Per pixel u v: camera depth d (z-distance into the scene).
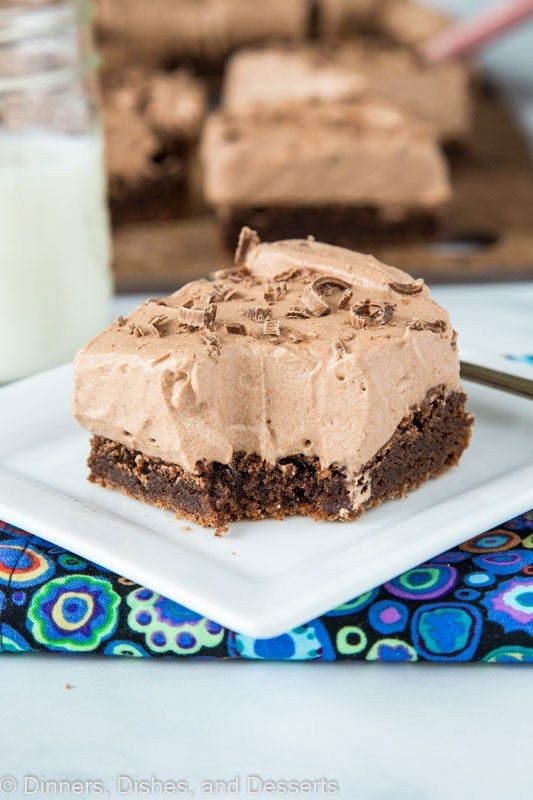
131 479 0.40
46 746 0.35
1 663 0.37
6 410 0.43
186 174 0.65
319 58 0.78
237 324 0.40
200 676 0.37
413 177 0.62
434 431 0.41
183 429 0.39
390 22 0.88
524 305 0.55
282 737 0.35
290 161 0.62
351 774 0.34
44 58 0.48
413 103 0.75
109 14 0.86
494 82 0.87
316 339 0.39
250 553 0.38
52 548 0.39
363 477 0.39
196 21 0.87
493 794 0.34
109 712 0.36
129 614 0.37
